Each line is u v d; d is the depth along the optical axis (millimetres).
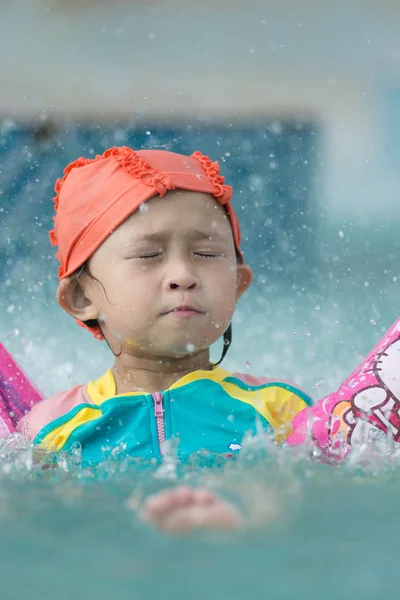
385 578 3658
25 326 13922
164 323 6777
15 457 6387
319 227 24375
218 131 29188
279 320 15227
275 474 5586
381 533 4254
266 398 7215
